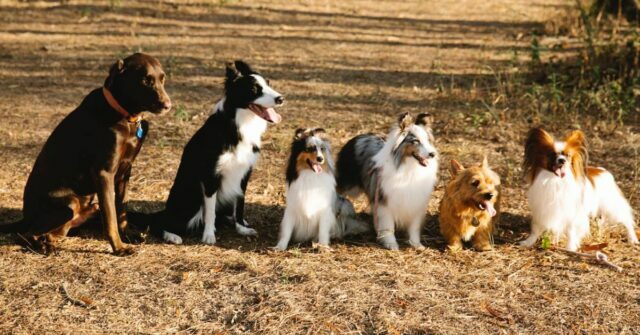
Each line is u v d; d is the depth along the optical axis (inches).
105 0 850.1
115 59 595.8
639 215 298.4
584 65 520.7
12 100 470.0
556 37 717.3
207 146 267.6
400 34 753.0
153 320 210.4
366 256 257.4
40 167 255.0
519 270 246.8
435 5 971.9
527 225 290.8
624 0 693.9
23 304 217.8
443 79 547.5
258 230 287.9
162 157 368.5
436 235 284.2
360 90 514.0
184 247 266.1
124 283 232.2
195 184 273.1
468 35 753.0
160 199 315.6
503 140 400.2
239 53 629.3
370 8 924.0
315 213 261.4
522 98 473.4
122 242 265.4
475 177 251.3
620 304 221.9
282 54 631.8
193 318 211.9
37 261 247.8
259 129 272.2
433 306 219.0
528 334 204.5
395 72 572.4
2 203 303.1
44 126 416.2
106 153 247.6
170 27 738.2
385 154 264.7
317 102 479.8
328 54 637.3
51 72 548.7
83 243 266.2
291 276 238.1
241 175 275.6
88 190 258.5
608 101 447.8
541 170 261.3
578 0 695.7
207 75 549.0
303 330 205.5
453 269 247.3
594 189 270.8
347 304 219.0
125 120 249.1
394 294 225.9
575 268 248.5
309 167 258.5
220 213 287.7
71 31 703.1
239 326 207.8
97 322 208.8
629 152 375.6
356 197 298.7
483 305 220.2
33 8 799.7
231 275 239.5
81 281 233.5
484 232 264.1
